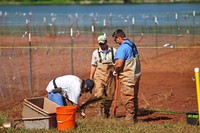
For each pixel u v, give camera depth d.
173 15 74.06
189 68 44.72
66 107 22.42
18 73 41.50
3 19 98.88
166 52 53.72
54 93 23.53
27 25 68.56
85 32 64.81
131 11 134.62
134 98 24.09
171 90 34.28
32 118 22.78
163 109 28.20
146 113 27.58
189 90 34.47
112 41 59.62
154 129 22.66
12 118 25.61
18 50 58.28
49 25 78.25
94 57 25.59
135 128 22.69
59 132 22.11
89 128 22.83
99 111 25.97
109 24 71.56
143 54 53.06
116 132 22.16
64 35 73.25
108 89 25.52
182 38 57.62
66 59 51.69
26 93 33.84
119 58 23.47
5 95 33.03
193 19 58.84
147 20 76.25
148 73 42.81
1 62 48.16
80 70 44.69
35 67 46.31
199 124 23.22
